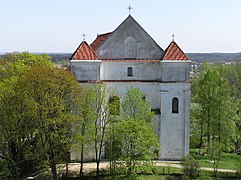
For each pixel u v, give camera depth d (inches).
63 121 2027.6
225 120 2797.7
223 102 2792.8
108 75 2485.2
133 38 2476.6
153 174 2212.1
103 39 2691.9
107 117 2230.6
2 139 2094.0
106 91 2373.3
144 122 2054.6
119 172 2047.2
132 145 2020.2
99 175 2182.6
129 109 2166.6
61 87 2037.4
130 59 2481.5
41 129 1973.4
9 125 2017.7
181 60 2432.3
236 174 2245.3
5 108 2009.1
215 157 2368.4
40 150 2006.6
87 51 2423.7
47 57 3339.1
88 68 2399.1
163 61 2425.0
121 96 2469.2
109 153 2226.9
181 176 2198.6
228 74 4756.4
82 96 2126.0
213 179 2206.0
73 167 2306.8
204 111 2856.8
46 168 2059.5
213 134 2827.3
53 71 2028.8
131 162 2068.2
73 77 2150.6
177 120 2474.2
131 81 2474.2
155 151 2475.4
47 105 1967.3
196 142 3154.5
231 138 3026.6
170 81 2442.2
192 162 2217.0
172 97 2458.2
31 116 1982.0
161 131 2480.3
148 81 2482.8
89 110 2143.2
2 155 2169.0
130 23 2472.9
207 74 2824.8
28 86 1963.6
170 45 2501.2
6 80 2384.4
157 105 2504.9
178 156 2497.5
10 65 2780.5
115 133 2059.5
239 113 3639.3
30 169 2292.1
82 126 2121.1
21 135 2037.4
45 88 1975.9
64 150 2070.6
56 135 1996.8
